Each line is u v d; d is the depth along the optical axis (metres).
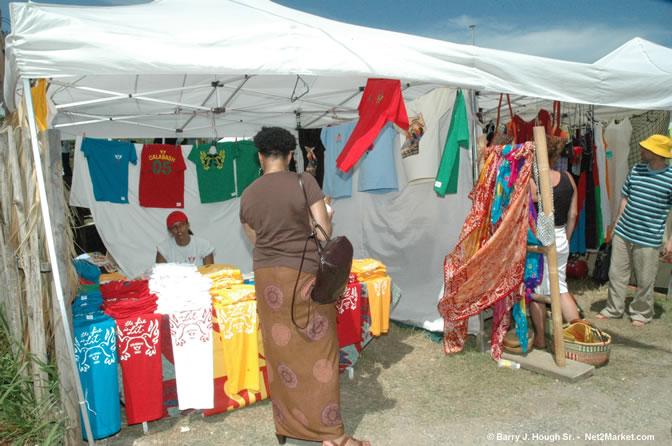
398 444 2.77
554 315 3.56
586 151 5.99
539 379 3.51
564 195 3.81
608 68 3.58
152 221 5.92
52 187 2.54
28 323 2.71
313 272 2.49
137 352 2.79
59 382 2.61
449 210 4.30
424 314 4.57
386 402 3.29
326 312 2.51
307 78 4.56
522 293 3.65
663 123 6.40
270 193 2.46
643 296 4.62
